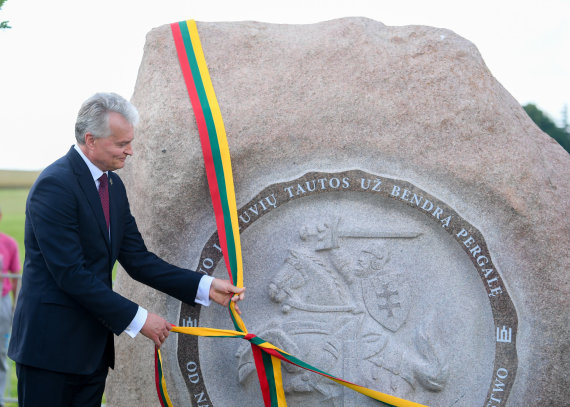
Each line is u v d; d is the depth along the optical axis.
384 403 3.41
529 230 3.48
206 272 3.54
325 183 3.52
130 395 3.67
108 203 3.10
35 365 2.88
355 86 3.57
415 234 3.55
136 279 3.31
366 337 3.50
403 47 3.63
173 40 3.67
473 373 3.50
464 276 3.54
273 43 3.66
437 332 3.51
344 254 3.55
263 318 3.57
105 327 3.09
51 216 2.86
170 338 3.57
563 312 3.45
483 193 3.51
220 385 3.59
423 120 3.54
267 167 3.55
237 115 3.53
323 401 3.50
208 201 3.54
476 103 3.55
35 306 2.91
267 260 3.60
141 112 3.60
